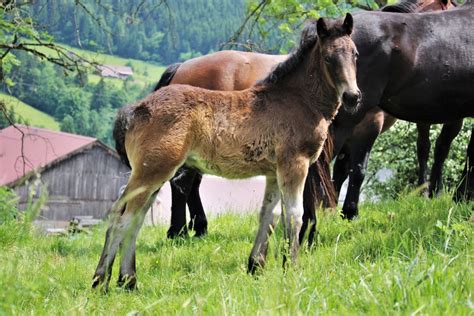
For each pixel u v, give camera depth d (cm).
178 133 620
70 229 1084
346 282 513
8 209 1034
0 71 1214
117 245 612
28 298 533
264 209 687
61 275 666
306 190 746
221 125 641
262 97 662
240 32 1409
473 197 878
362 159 958
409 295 434
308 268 560
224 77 925
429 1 984
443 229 631
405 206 868
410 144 1384
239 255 763
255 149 651
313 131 657
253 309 454
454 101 823
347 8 1351
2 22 1131
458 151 1312
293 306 429
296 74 672
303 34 681
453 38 813
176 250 824
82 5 1222
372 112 955
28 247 913
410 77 802
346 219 875
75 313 469
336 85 639
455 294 438
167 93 634
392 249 633
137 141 626
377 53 783
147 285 642
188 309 479
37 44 1175
